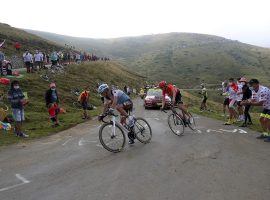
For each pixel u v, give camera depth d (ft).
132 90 199.21
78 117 64.90
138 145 34.63
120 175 24.44
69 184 22.88
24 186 22.89
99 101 111.34
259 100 36.81
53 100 52.26
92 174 24.94
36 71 114.52
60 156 31.12
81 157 30.32
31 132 46.39
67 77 129.18
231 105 49.88
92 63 229.25
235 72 635.66
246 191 20.67
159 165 26.76
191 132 42.52
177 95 41.29
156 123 53.78
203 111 77.56
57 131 47.67
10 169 27.20
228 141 36.17
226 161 27.58
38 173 25.75
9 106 66.44
